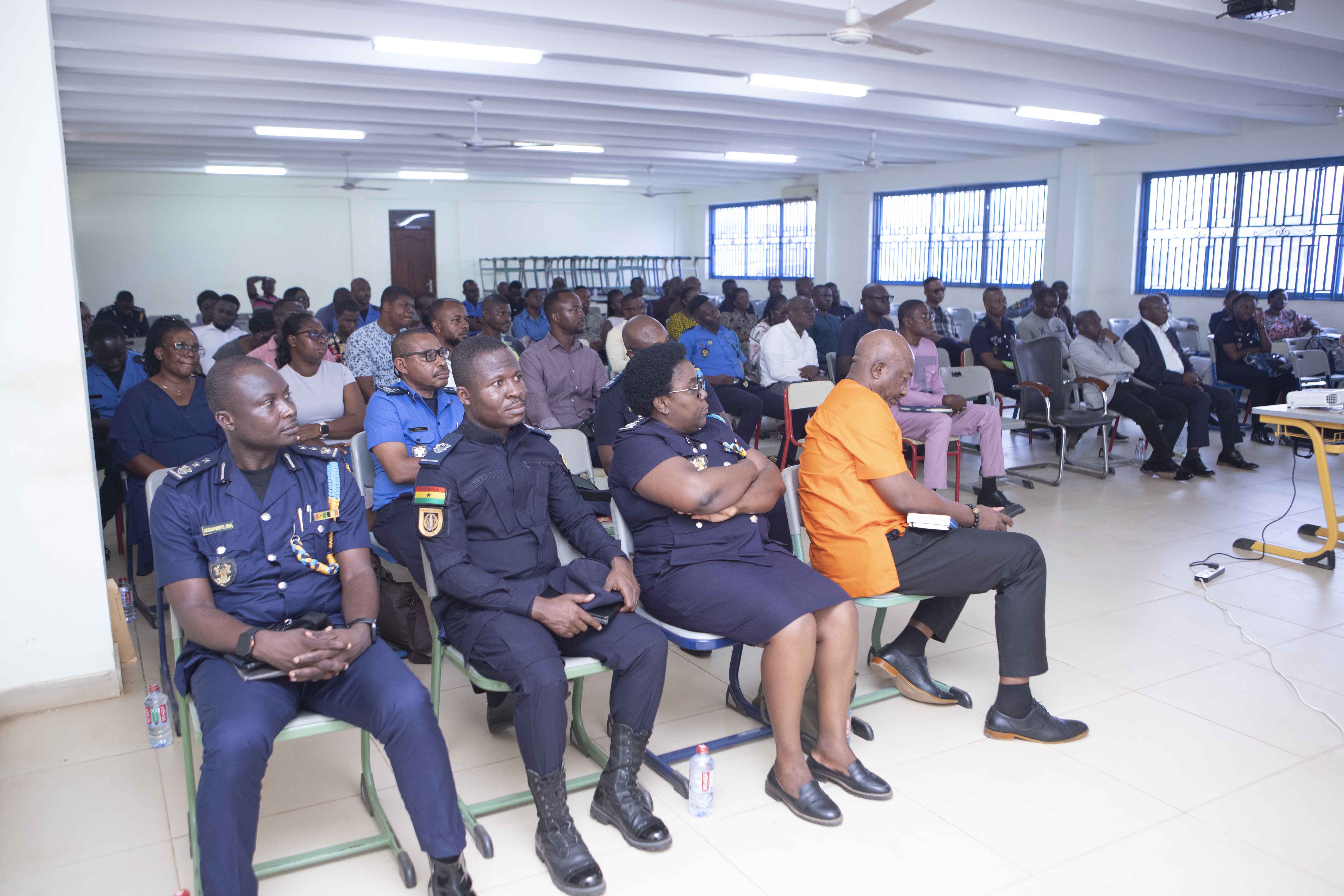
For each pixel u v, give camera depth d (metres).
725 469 2.19
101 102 7.41
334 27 5.28
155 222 13.79
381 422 2.71
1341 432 5.32
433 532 2.00
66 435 2.50
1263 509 4.79
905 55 6.02
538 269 16.27
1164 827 2.01
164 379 3.27
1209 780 2.20
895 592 2.40
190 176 13.90
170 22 5.32
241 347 5.20
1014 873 1.86
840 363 5.49
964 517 2.43
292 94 7.18
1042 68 6.49
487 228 15.87
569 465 2.90
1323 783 2.19
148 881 1.86
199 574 1.79
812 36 4.75
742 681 2.81
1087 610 3.35
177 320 3.27
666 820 2.06
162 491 1.79
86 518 2.56
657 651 1.96
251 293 9.48
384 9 5.36
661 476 2.14
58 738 2.45
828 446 2.42
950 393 5.29
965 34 5.36
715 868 1.88
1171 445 5.62
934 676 2.82
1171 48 5.95
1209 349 8.13
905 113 7.94
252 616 1.83
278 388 1.82
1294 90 6.83
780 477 2.38
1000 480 5.51
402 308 4.21
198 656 1.80
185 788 2.21
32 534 2.51
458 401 2.90
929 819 2.05
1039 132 9.41
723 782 2.22
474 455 2.09
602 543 2.18
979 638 3.13
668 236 17.39
